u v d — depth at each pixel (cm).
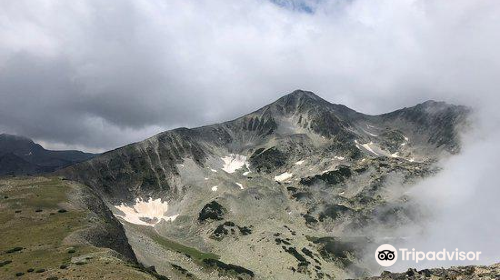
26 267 9238
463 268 10275
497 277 8106
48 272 8738
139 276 8556
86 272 8569
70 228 12444
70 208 14925
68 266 9075
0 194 15988
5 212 13750
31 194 16100
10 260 9706
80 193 17725
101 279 8106
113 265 9231
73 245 10950
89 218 13950
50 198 15762
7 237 11512
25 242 11075
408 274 11269
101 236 12875
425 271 10850
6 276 8738
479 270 9094
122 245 13925
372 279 11725
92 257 9925
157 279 9081
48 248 10612
